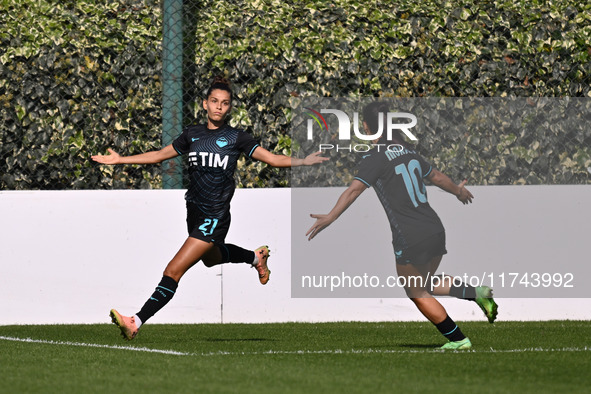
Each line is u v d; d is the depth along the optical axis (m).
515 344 26.00
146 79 35.16
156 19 35.53
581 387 17.70
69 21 35.00
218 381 18.30
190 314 33.75
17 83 34.59
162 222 33.81
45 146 34.84
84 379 18.61
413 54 35.34
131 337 25.06
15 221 33.59
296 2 36.00
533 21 35.94
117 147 35.12
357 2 35.94
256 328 31.88
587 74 35.97
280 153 35.09
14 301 33.50
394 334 29.64
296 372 19.61
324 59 35.12
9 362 21.48
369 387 17.56
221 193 25.78
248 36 35.34
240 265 33.84
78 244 33.72
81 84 34.88
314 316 34.03
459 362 21.44
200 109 35.34
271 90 35.09
